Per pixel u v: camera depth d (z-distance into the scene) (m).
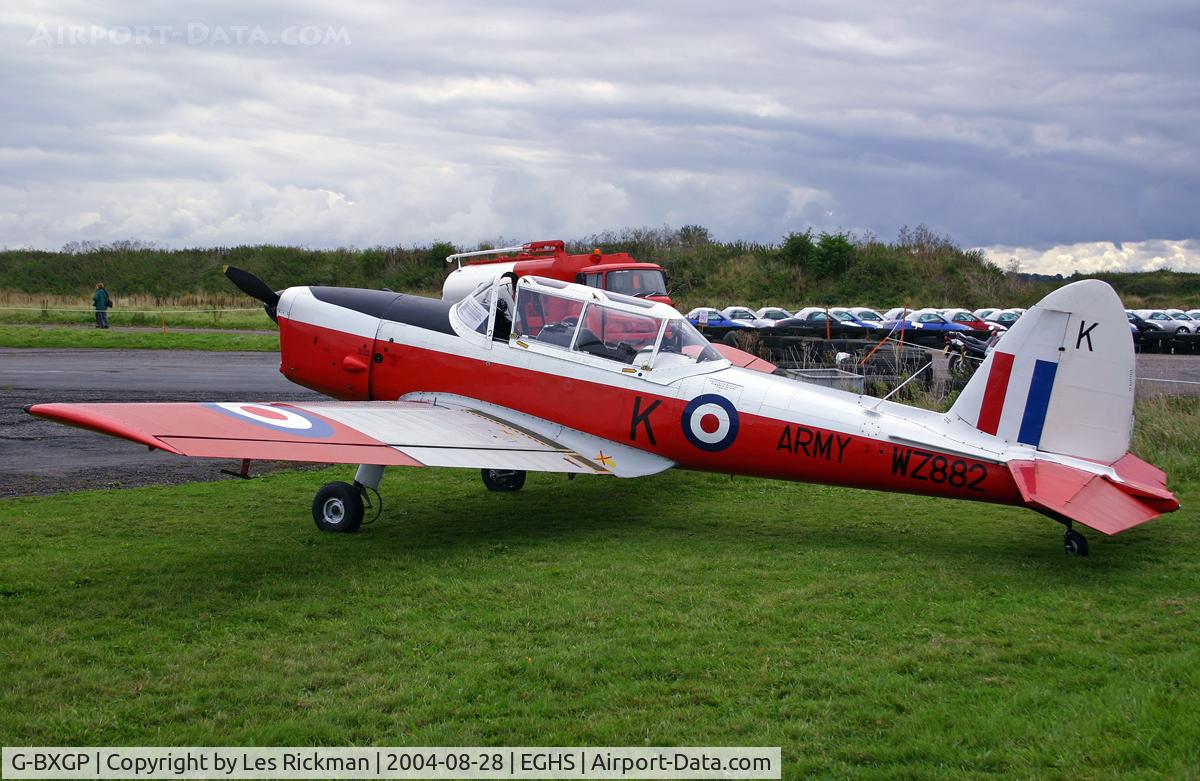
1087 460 7.31
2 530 7.75
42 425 13.22
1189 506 9.15
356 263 62.03
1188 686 4.50
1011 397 7.48
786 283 55.44
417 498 9.63
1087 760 3.79
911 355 17.42
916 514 8.94
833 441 7.86
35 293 57.84
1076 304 7.27
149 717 4.27
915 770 3.76
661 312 8.55
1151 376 23.06
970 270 58.28
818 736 4.09
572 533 8.12
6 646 5.13
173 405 7.15
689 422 8.30
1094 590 6.36
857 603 6.03
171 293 58.62
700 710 4.37
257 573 6.68
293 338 10.16
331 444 7.17
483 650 5.12
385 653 5.08
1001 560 7.19
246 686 4.61
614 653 5.06
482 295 9.34
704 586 6.41
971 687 4.62
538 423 8.87
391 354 9.60
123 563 6.86
